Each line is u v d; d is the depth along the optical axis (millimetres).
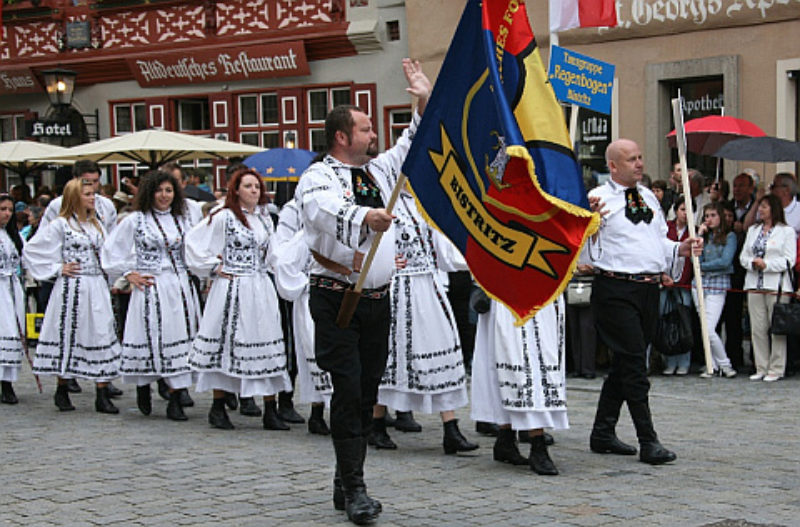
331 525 5512
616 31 15430
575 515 5551
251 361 8672
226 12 20047
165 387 10453
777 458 6961
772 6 13867
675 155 15289
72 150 14414
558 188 5102
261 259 8891
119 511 5879
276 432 8539
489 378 6930
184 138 13992
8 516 5828
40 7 22109
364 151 5727
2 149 15938
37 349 9930
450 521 5500
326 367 5609
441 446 7703
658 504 5742
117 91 21750
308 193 5527
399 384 7570
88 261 9922
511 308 5238
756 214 11031
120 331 11695
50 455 7562
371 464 7039
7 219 10500
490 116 5117
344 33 18453
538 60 5254
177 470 6949
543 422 6609
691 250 7355
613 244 6988
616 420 7215
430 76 17547
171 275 9492
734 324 11281
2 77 22922
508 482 6406
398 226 7625
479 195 5230
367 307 5664
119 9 21328
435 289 7652
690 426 8211
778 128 14000
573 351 11031
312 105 19469
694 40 14711
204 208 11734
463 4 16969
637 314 6969
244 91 20109
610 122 15695
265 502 6031
